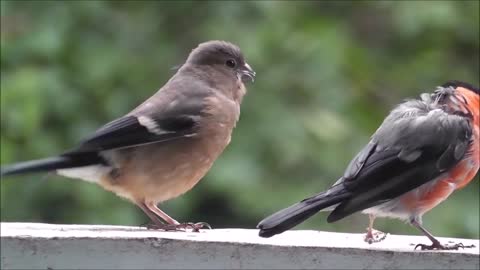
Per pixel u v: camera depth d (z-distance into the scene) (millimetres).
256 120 13555
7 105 12688
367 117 14195
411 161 7746
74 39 13570
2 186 12953
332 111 13914
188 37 14398
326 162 13367
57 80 13125
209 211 13391
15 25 13531
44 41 13242
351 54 14406
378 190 7621
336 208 7477
